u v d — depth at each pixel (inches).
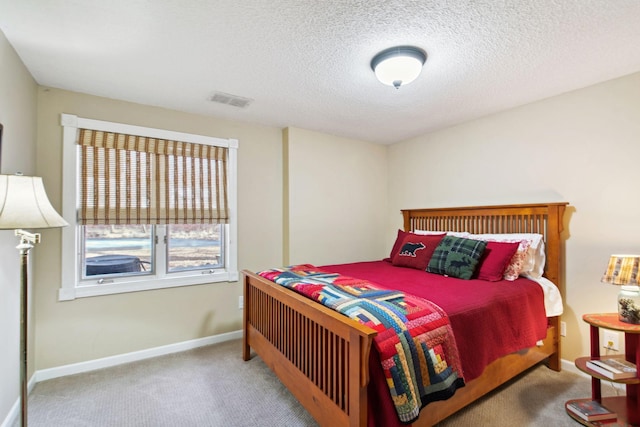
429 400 54.8
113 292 100.3
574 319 96.2
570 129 97.7
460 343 64.9
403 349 54.4
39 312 90.0
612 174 89.0
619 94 88.1
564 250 98.7
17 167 76.3
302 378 69.6
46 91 92.7
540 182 104.7
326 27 66.0
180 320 112.0
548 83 92.2
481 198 122.3
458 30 66.6
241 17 62.6
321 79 90.2
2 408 67.5
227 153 124.0
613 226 88.7
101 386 86.6
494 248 96.5
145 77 88.4
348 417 53.4
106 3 57.9
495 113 117.4
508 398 81.0
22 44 71.3
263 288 89.7
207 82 91.9
